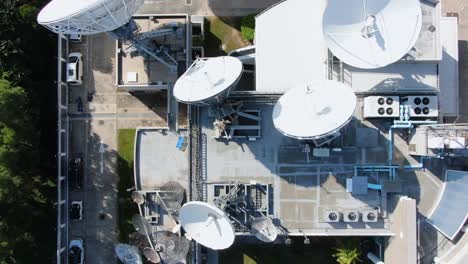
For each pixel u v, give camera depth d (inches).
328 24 1114.1
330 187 1219.9
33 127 1328.7
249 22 1450.5
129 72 1327.5
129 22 1232.2
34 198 1438.2
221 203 1183.6
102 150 1466.5
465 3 1459.2
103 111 1467.8
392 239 1207.6
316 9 1269.7
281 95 1212.5
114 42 1469.0
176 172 1336.1
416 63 1194.6
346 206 1217.4
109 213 1465.3
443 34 1316.4
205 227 1163.3
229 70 1098.7
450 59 1314.0
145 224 1302.9
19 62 1334.9
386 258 1251.8
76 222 1464.1
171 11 1482.5
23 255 1441.9
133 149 1467.8
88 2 1043.9
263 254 1443.2
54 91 1455.5
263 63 1274.6
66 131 1435.8
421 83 1195.9
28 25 1357.0
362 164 1221.1
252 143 1230.3
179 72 1333.7
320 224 1221.1
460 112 1439.5
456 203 1156.5
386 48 1111.0
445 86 1307.8
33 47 1390.3
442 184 1213.1
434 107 1181.1
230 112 1187.9
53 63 1456.7
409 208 1107.3
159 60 1298.0
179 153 1339.8
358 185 1198.3
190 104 1162.6
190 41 1337.4
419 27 1084.5
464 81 1445.6
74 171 1440.7
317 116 1067.9
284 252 1443.2
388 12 1111.6
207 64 1136.2
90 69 1467.8
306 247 1439.5
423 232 1208.2
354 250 1299.2
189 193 1223.5
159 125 1464.1
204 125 1232.8
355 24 1122.7
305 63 1266.0
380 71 1201.4
